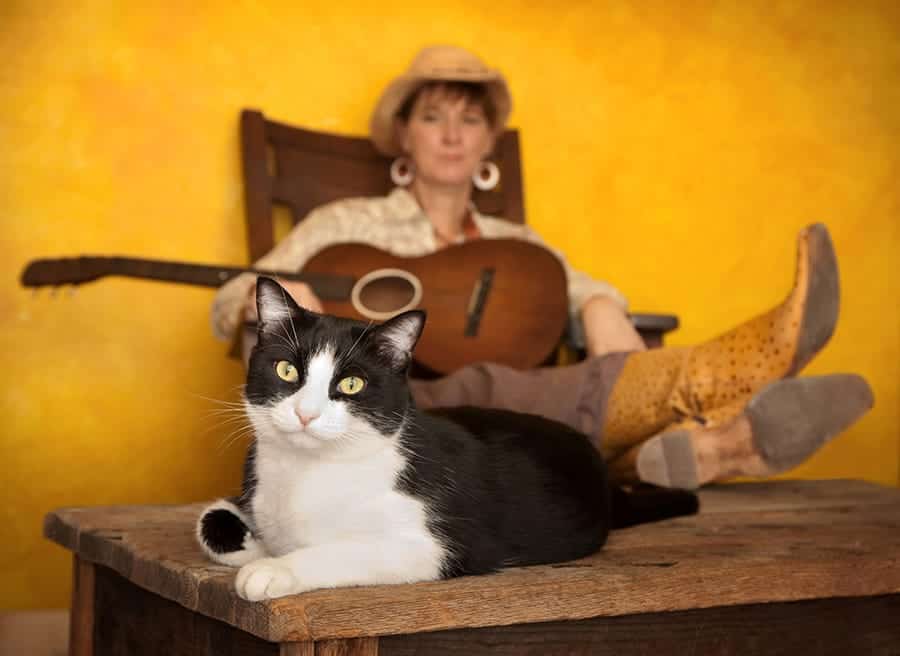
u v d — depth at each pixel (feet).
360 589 4.41
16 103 10.61
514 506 5.15
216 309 8.82
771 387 7.00
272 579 4.18
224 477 10.93
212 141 11.19
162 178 11.02
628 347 9.23
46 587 10.36
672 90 12.86
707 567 5.07
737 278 13.01
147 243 10.94
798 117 13.26
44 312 10.54
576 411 7.91
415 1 11.98
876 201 13.42
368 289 9.23
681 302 12.80
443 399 7.91
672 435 7.20
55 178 10.68
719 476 7.31
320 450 4.64
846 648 5.51
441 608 4.37
